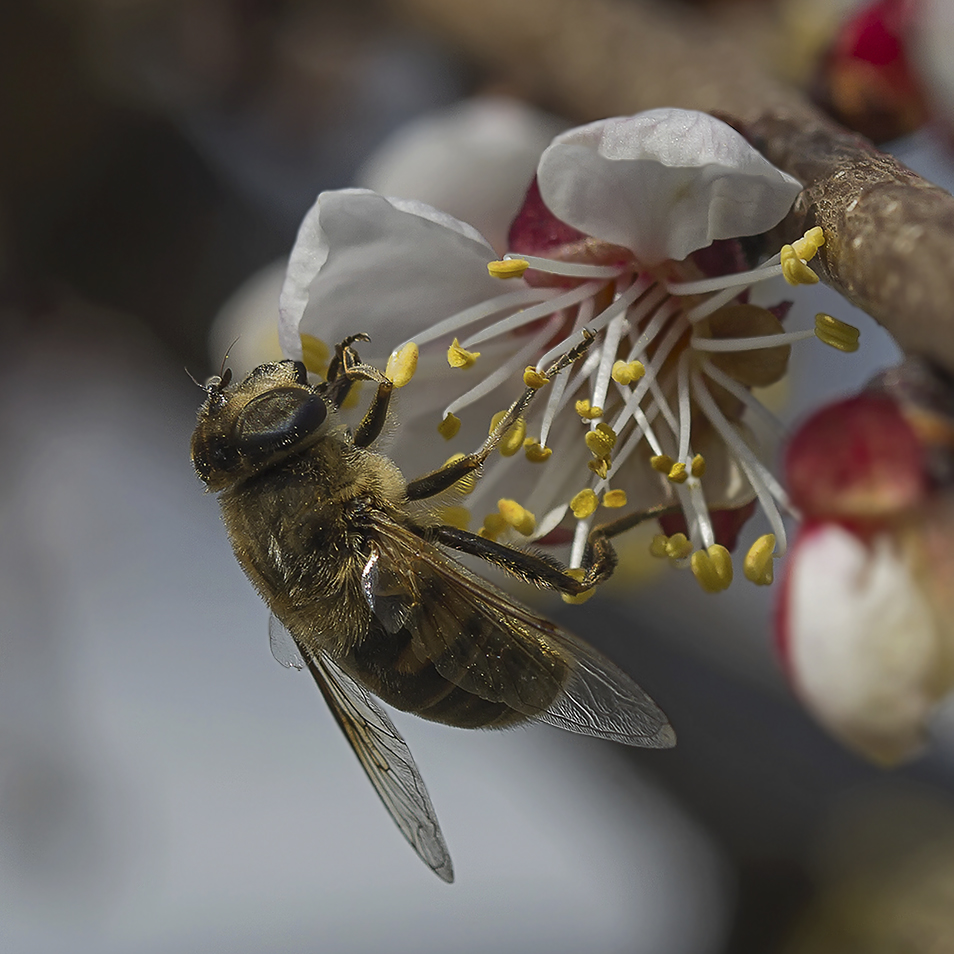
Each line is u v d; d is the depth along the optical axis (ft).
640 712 0.53
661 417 0.53
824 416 0.49
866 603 0.49
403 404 0.54
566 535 0.53
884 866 0.62
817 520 0.49
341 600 0.53
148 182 0.61
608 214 0.52
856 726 0.49
